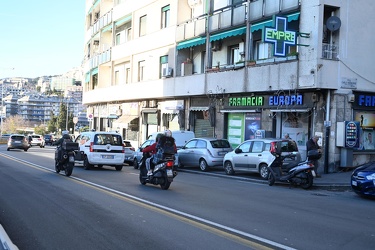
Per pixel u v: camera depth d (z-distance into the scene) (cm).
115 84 4188
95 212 891
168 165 1301
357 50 1964
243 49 2506
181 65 2981
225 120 2542
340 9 1936
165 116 3266
